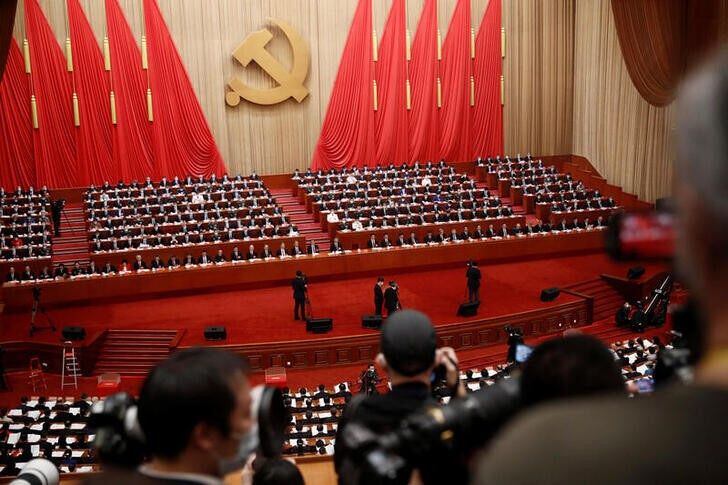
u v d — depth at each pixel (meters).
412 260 25.89
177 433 1.31
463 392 2.04
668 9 26.28
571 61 33.94
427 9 32.50
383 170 31.66
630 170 31.19
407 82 32.72
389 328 1.90
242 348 20.69
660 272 24.50
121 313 23.22
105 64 30.12
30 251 24.31
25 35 29.28
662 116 29.33
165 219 26.44
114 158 30.61
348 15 32.03
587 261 26.81
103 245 24.83
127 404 1.66
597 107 32.72
